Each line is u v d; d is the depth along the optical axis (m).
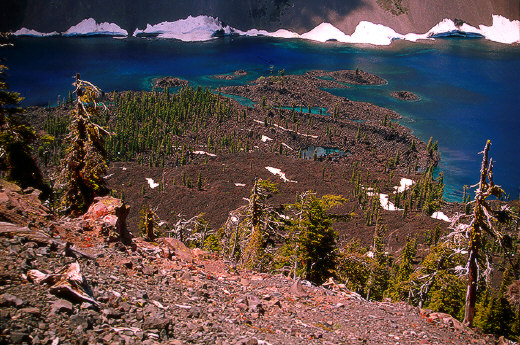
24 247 10.24
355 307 17.30
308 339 11.78
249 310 13.12
